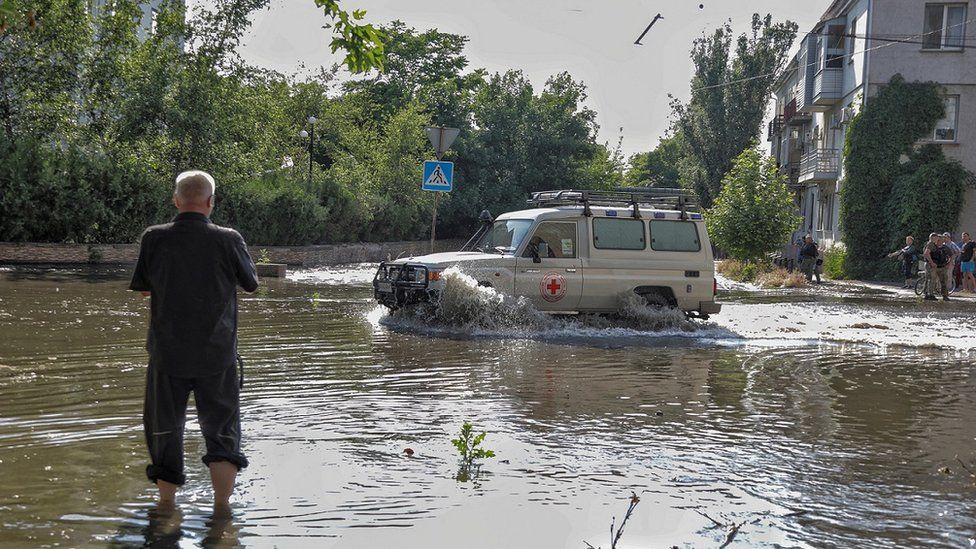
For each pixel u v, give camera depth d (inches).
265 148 1461.6
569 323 570.6
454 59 2608.3
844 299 984.3
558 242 579.2
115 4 1254.9
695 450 254.5
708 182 2758.4
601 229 589.0
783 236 1498.5
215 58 1293.1
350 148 1969.7
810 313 757.3
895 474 233.6
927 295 1058.1
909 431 287.9
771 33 2694.4
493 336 514.3
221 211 1285.7
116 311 548.4
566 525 187.5
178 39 1315.2
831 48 1770.4
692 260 605.0
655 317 574.9
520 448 250.5
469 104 2506.2
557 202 616.7
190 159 1275.8
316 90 1923.0
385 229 1868.8
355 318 575.2
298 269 1219.2
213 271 193.6
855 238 1567.4
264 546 170.1
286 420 277.0
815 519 194.7
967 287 1203.9
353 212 1649.9
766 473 231.6
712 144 2746.1
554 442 259.3
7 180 1013.2
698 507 201.8
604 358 437.4
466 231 2452.0
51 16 1144.8
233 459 193.9
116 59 1246.3
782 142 2696.9
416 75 2551.7
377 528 182.1
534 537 179.9
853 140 1557.6
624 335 541.0
